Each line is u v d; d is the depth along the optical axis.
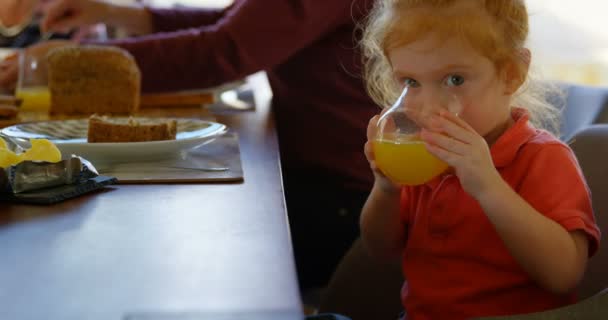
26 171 0.90
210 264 0.67
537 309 1.08
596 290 1.11
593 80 3.70
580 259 0.98
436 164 0.98
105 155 1.09
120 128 1.18
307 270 1.96
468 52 1.03
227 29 1.82
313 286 1.98
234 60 1.83
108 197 0.93
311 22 1.81
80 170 0.95
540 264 0.97
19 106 1.73
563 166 1.06
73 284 0.62
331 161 1.93
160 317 0.55
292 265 0.67
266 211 0.86
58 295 0.59
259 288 0.61
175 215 0.84
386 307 1.36
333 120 1.92
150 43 1.84
